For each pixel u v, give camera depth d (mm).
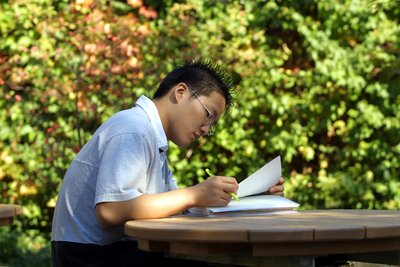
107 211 3791
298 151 9422
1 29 8945
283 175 9312
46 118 8984
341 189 9078
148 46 8648
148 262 3898
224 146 9078
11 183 9094
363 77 9078
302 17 9062
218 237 3201
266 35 9336
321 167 9320
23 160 8922
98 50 8344
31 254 8266
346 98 9141
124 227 3773
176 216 3973
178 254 3723
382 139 9188
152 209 3773
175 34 8750
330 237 3186
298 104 9078
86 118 8578
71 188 4086
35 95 8828
